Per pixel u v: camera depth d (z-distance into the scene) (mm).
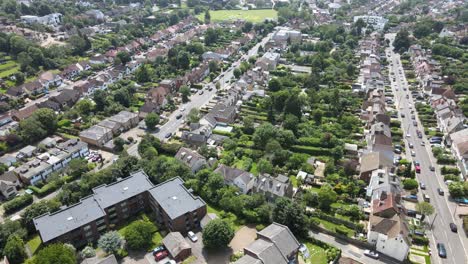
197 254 115312
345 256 113312
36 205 126312
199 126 185125
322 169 155125
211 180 138000
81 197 136375
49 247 104312
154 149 163500
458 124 170375
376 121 181375
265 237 106562
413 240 116938
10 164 163125
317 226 124000
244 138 177625
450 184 138125
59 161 161500
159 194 129500
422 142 173750
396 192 126000
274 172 152625
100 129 186375
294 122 179500
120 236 117125
